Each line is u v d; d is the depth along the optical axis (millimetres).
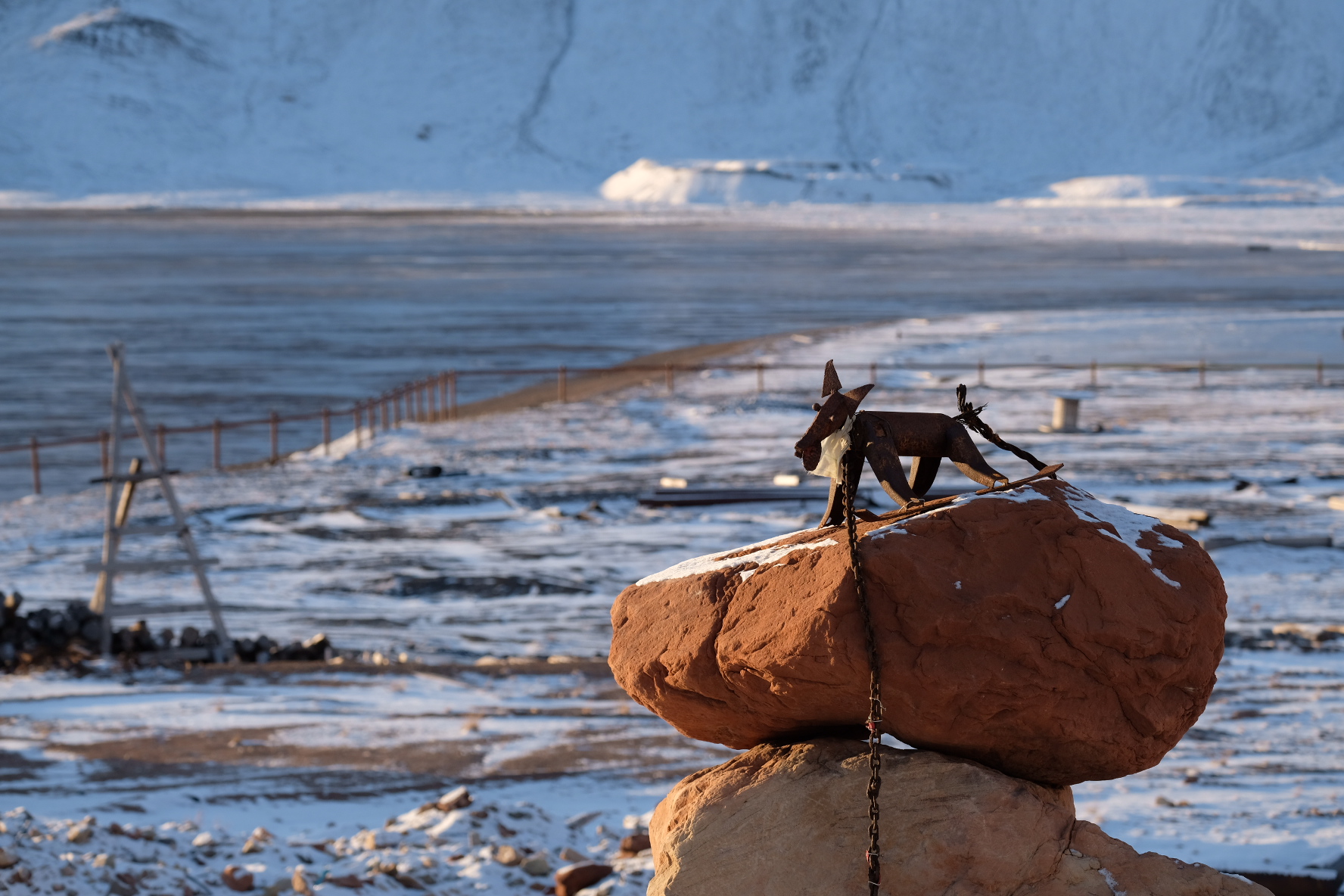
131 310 164000
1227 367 113375
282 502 69125
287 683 38594
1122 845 10180
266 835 22266
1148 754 9945
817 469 10289
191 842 22359
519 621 47938
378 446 85250
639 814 25953
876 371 111312
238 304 171375
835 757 10516
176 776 29031
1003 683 9422
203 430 91688
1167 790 26719
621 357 124750
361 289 194625
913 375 109562
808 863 10203
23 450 85875
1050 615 9500
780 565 10289
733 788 10719
